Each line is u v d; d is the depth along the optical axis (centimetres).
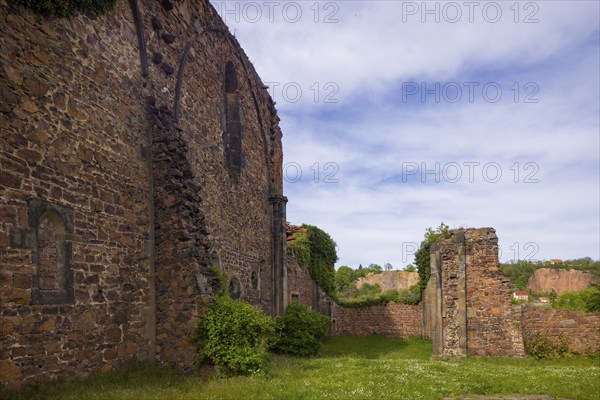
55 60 761
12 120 663
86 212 808
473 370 1173
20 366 645
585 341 1677
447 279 1738
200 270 966
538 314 1738
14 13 685
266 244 1864
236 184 1591
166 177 995
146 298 941
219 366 886
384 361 1341
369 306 2800
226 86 1628
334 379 943
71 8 802
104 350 820
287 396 749
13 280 642
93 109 849
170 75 1157
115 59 933
